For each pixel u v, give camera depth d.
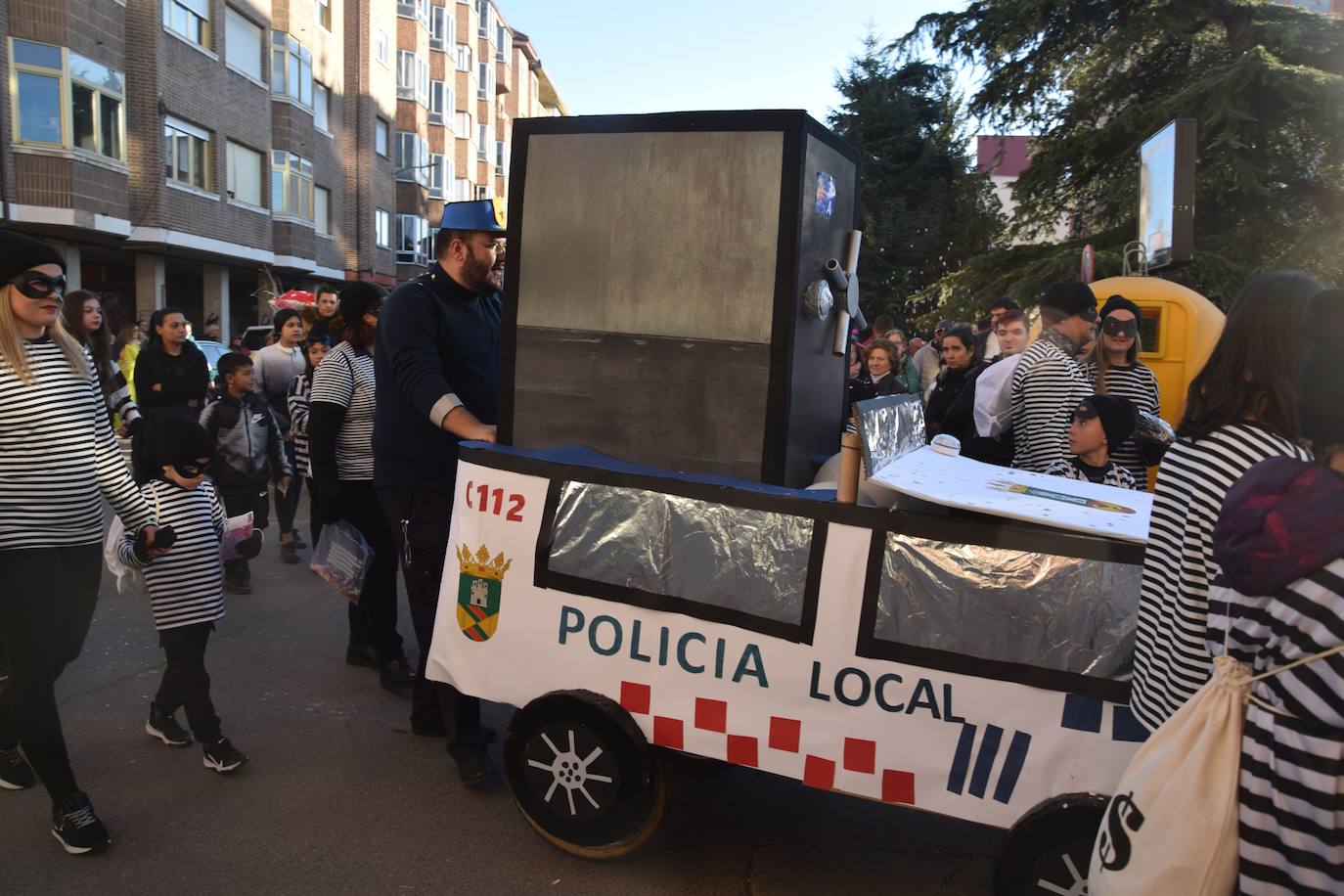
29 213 18.53
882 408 2.80
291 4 27.23
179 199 22.06
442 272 3.72
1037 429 4.21
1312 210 19.30
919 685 2.50
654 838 3.28
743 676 2.71
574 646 2.97
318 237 30.05
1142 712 2.15
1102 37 20.67
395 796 3.56
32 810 3.43
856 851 3.22
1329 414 1.67
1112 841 1.86
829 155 3.03
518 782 3.13
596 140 3.00
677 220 2.93
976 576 2.44
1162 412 7.42
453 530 3.24
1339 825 1.62
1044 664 2.37
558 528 2.97
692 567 2.77
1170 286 7.44
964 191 30.19
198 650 3.70
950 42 22.27
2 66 18.00
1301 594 1.62
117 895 2.92
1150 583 2.12
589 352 3.07
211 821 3.37
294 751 3.94
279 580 6.65
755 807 3.52
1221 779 1.72
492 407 3.84
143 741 4.01
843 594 2.57
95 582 3.30
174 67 21.89
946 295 23.17
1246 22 20.02
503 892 2.95
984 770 2.45
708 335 2.92
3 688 3.50
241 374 6.52
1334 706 1.61
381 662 4.61
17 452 3.06
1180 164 9.59
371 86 34.03
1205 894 1.73
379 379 3.75
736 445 2.92
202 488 3.80
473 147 48.31
